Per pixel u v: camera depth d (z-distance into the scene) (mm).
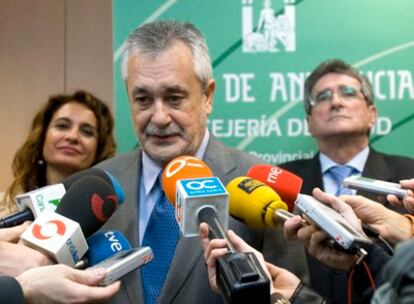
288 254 1362
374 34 2320
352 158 2332
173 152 1334
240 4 2336
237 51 2342
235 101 2357
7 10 3006
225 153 1464
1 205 2582
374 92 2328
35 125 2596
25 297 884
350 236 933
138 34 1354
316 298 1066
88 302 884
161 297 1240
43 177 2584
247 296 748
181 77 1304
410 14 2309
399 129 2336
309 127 2357
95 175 1229
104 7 2982
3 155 3012
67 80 2977
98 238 1135
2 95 3006
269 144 2369
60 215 1058
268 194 1161
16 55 3000
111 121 2652
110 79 2959
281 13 2336
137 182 1436
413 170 2221
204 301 1230
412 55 2316
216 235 897
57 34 2984
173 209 1350
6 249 974
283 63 2342
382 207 1299
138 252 990
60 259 973
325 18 2328
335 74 2312
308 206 1016
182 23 1374
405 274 573
